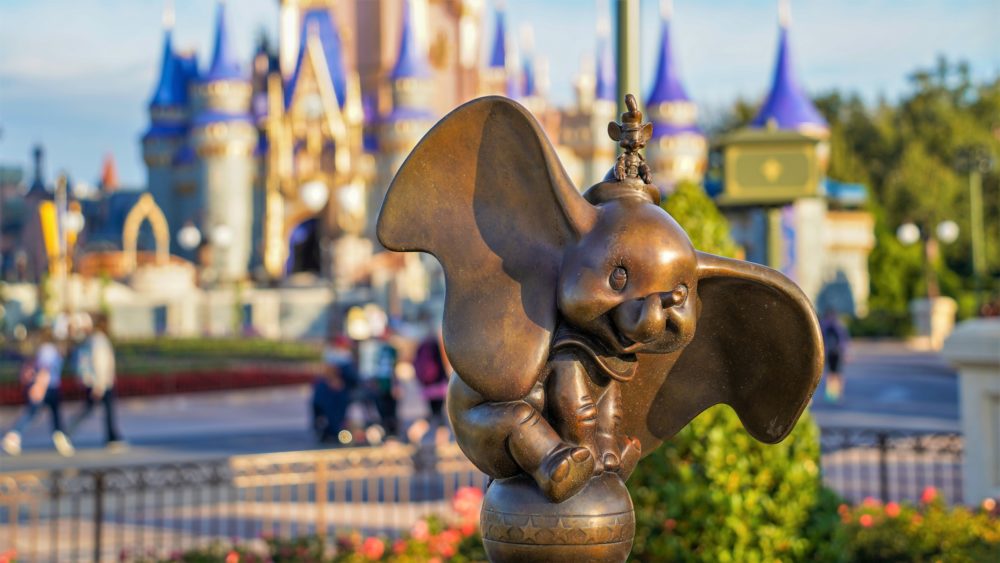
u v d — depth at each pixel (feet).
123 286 172.76
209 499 35.12
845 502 22.81
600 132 216.13
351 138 198.08
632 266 5.94
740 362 6.95
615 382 6.62
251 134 200.64
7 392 71.61
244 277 195.93
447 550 20.99
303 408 74.23
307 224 208.23
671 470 15.47
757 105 219.41
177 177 210.18
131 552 24.64
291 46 211.82
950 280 172.35
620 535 6.38
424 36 217.36
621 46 18.16
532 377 6.17
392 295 171.32
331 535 27.14
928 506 23.25
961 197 200.75
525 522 6.31
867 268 169.07
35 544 24.25
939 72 227.61
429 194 6.40
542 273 6.25
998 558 20.52
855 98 232.32
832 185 116.37
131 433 58.23
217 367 94.94
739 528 15.24
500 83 230.68
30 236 186.91
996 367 24.95
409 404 72.18
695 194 15.71
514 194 6.34
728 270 6.48
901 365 97.25
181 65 217.15
